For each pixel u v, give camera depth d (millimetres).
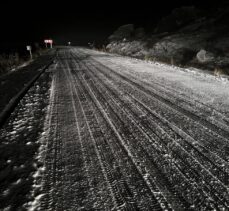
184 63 13898
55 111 4594
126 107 4801
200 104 4957
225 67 11164
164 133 3492
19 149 3023
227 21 18594
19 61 17156
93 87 6793
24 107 4914
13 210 1897
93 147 3055
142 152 2908
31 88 6863
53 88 6773
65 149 3006
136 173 2449
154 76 8586
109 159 2740
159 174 2432
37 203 1978
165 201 2018
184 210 1906
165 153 2883
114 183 2270
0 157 2818
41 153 2904
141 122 3951
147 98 5492
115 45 32531
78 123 3930
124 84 7141
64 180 2322
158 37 24188
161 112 4469
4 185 2254
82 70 10727
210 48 14469
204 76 8555
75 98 5570
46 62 15648
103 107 4812
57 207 1928
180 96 5641
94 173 2447
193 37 18250
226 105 4859
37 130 3654
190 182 2297
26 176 2404
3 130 3688
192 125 3801
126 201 2012
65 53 28234
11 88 7000
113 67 11570
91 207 1929
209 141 3219
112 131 3580
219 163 2654
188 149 2988
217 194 2115
